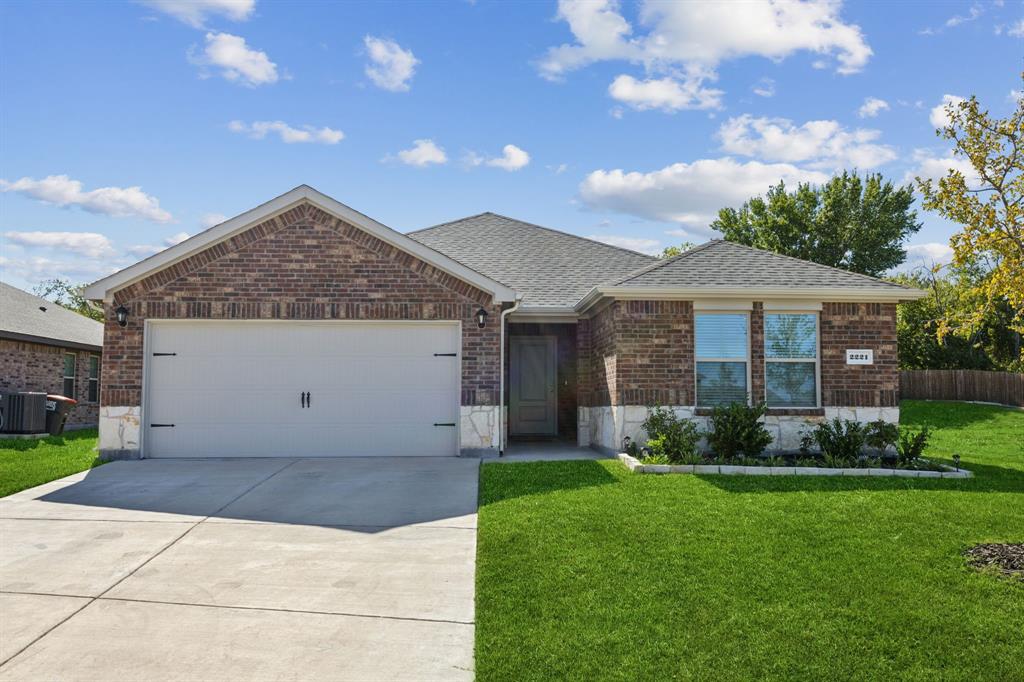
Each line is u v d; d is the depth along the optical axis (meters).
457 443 13.12
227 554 7.32
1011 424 23.22
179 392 12.98
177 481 10.73
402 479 10.85
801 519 8.32
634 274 13.42
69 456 13.40
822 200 46.22
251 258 13.04
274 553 7.36
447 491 10.05
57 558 7.16
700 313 13.34
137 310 12.90
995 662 5.15
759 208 47.66
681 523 8.12
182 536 7.92
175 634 5.50
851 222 44.88
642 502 9.08
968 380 29.06
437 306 13.15
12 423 17.56
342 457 12.98
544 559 7.00
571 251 18.50
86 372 22.89
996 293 8.38
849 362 13.36
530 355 17.33
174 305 12.93
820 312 13.41
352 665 5.10
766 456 12.98
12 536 7.89
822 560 6.97
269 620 5.77
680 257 14.44
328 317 13.03
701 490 9.82
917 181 8.52
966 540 7.61
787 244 46.34
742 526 8.03
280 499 9.62
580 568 6.75
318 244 13.10
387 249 13.13
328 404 13.09
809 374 13.44
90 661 5.05
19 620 5.70
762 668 5.06
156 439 12.91
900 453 12.52
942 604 6.01
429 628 5.70
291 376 13.10
